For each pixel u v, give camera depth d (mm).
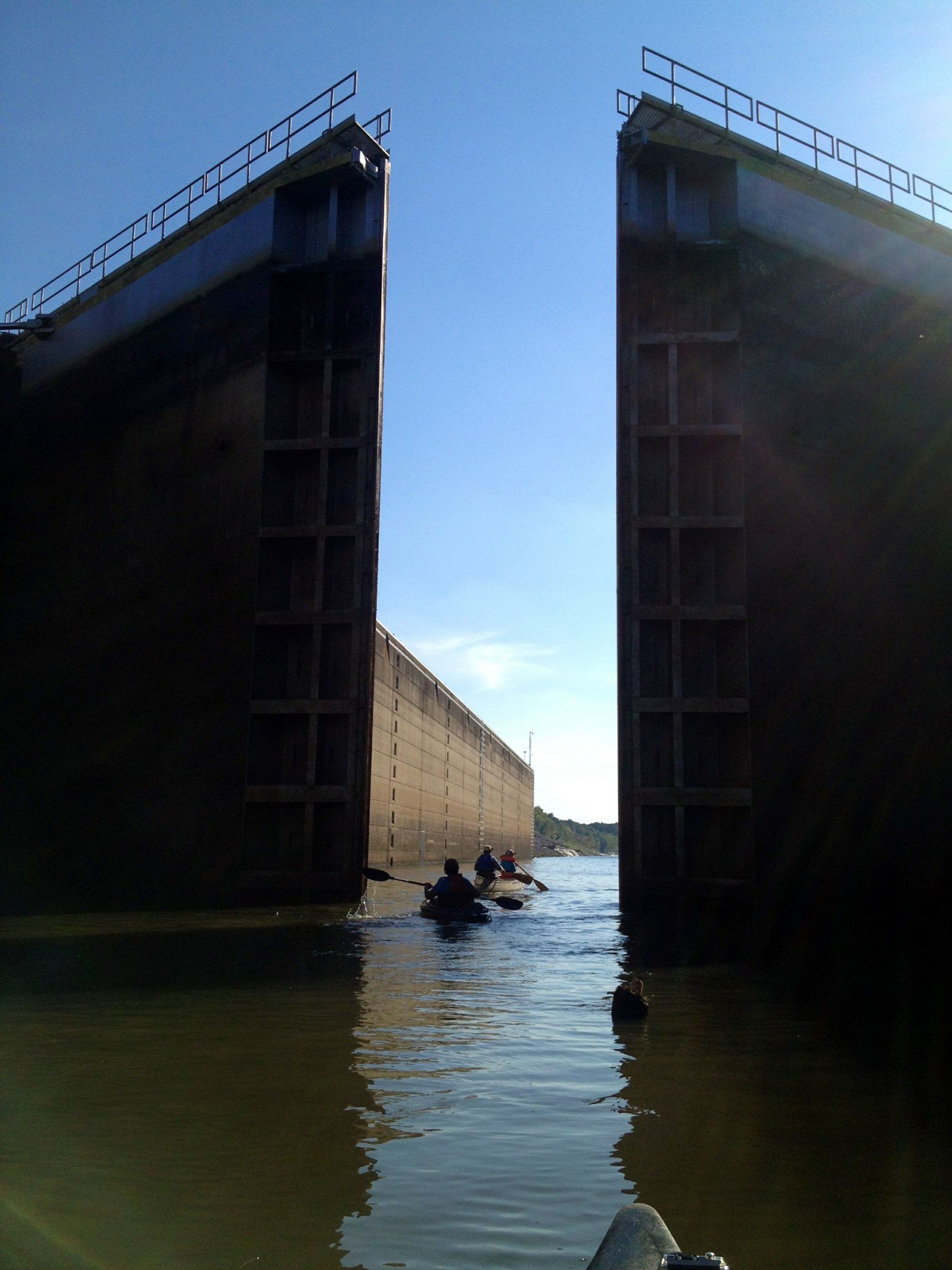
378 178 22094
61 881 22516
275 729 21094
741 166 20984
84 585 24016
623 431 20375
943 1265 3756
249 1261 3746
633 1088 6230
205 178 24234
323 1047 7238
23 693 24469
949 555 20891
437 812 49781
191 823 21000
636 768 19422
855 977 11531
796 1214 4230
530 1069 6680
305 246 22750
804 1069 6805
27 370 26812
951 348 22094
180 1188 4469
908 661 20203
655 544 20250
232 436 22000
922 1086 6363
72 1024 8086
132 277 24984
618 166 21375
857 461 20750
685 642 19922
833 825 19188
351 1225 4078
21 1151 4949
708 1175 4691
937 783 19938
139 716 22234
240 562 21328
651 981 11000
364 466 21016
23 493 25922
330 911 19266
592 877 54219
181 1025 8023
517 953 13273
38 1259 3756
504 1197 4383
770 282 20812
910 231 22531
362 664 20359
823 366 20906
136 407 24031
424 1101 5863
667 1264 2873
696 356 20781
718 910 18797
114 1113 5578
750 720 19062
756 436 20109
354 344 21719
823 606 19875
